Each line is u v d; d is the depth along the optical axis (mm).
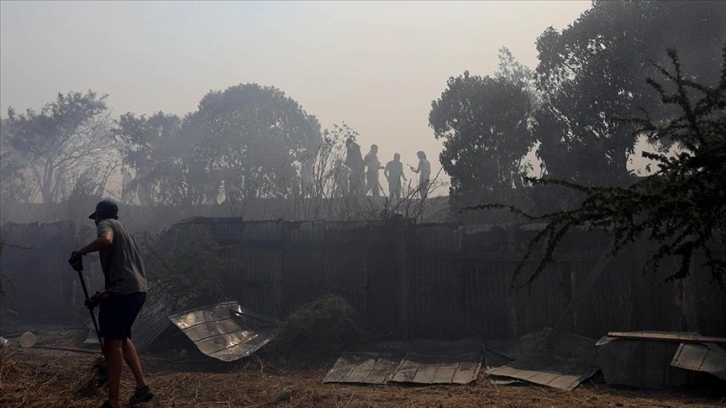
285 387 8742
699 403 8008
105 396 7434
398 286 12203
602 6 14398
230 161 26344
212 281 12992
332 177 18734
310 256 13133
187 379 9227
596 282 10961
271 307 13281
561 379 9234
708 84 13047
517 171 15781
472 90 15891
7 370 8625
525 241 11586
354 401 7926
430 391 8797
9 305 17531
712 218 4316
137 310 6746
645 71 13695
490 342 11453
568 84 14539
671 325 10398
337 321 11375
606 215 4586
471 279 11875
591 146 14047
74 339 13461
